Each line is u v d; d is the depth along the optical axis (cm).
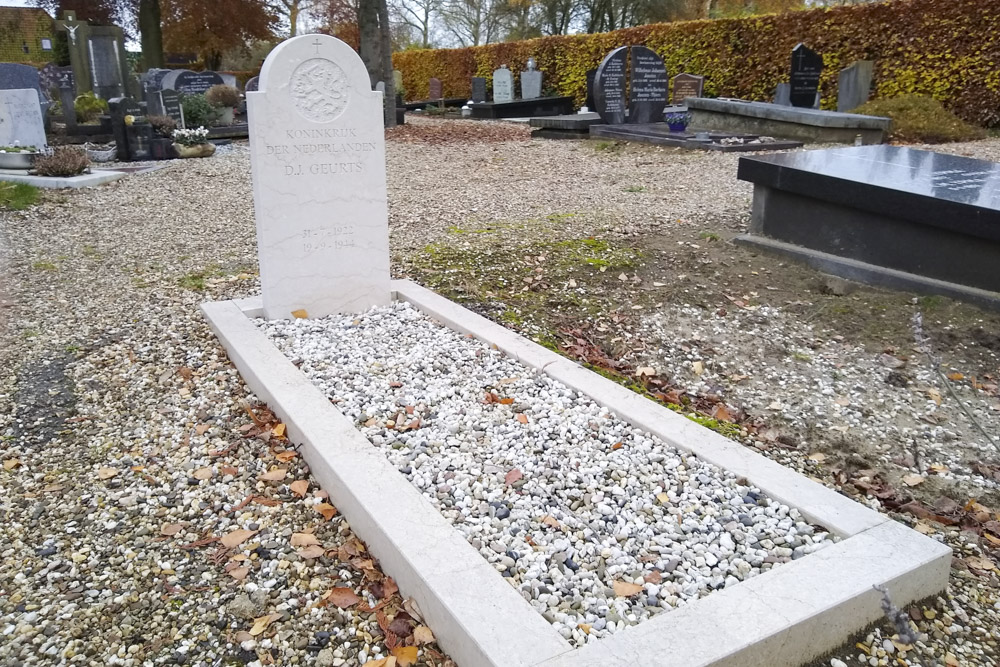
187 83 2133
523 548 286
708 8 3344
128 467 372
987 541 320
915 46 1557
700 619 235
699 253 682
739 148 1268
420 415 393
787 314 559
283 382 416
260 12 3462
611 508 313
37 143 1362
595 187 1067
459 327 514
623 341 526
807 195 633
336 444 349
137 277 680
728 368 490
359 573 294
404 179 1190
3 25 3853
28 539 319
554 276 641
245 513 333
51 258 750
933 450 393
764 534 292
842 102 1623
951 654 252
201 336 528
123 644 261
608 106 1633
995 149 1208
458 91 3069
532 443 365
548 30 3600
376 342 492
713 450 348
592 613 251
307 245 522
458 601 244
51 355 503
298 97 492
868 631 257
